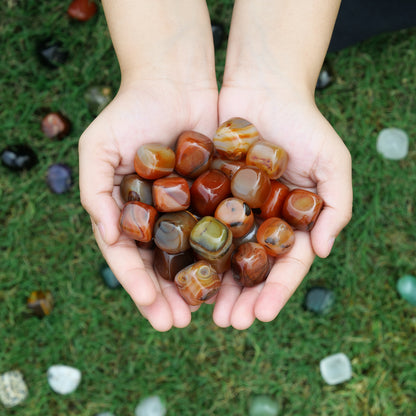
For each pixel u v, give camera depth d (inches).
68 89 25.8
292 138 20.0
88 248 25.0
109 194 19.4
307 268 19.4
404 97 26.1
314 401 24.3
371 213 25.3
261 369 24.5
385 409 24.2
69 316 24.7
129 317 24.7
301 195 19.2
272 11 20.9
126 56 20.7
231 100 21.0
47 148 25.5
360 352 24.5
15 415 24.0
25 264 24.9
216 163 20.2
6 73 25.8
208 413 24.1
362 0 24.1
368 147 25.8
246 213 19.0
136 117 19.9
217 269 19.0
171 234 18.6
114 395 24.3
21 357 24.4
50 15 26.1
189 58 21.0
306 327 24.6
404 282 24.7
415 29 26.3
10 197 25.2
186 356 24.5
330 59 26.2
